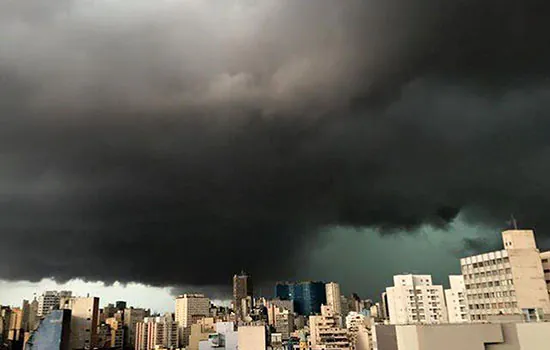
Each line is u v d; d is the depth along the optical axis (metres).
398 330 68.50
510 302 181.00
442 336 64.88
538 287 180.00
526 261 183.50
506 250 186.88
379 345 74.50
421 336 65.06
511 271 182.62
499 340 64.94
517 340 65.06
